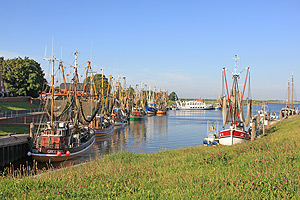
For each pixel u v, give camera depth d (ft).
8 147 103.09
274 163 54.75
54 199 41.60
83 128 160.35
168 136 202.49
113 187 46.14
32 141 113.50
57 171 65.98
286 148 67.36
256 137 130.62
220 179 46.96
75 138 127.44
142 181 49.06
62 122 116.78
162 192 42.14
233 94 126.62
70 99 130.52
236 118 126.52
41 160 104.83
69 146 115.96
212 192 40.45
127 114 351.05
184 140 182.29
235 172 50.75
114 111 298.35
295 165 52.49
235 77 126.93
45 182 50.78
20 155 111.55
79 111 152.15
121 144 162.71
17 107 219.20
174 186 44.83
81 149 124.57
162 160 73.36
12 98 230.68
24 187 47.85
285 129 161.48
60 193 43.55
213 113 554.46
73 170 64.90
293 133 108.27
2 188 47.24
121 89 345.51
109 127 208.95
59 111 123.24
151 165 66.28
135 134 213.66
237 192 39.99
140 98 473.26
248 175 47.96
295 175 46.06
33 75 285.23
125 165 70.23
